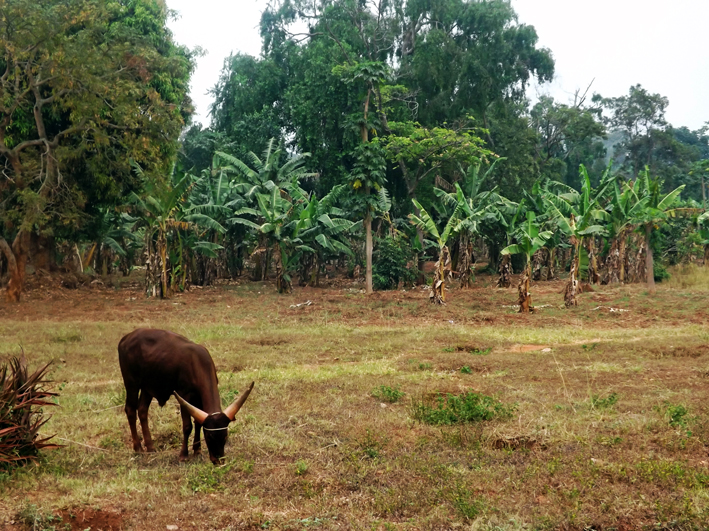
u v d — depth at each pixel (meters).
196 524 5.47
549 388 10.54
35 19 23.31
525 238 22.12
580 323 19.86
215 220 31.89
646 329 18.12
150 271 27.91
